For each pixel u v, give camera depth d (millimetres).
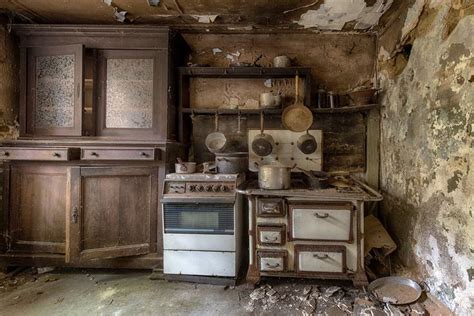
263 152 2705
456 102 1640
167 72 2475
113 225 2334
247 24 2693
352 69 2861
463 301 1586
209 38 2910
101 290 2164
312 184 2334
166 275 2270
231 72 2707
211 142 2777
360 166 2824
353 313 1861
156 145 2348
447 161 1722
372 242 2281
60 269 2490
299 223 2133
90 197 2293
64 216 2344
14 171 2367
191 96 2930
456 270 1644
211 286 2219
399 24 2336
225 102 2910
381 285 2098
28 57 2484
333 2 2277
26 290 2156
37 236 2365
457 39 1635
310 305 1952
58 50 2434
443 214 1762
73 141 2326
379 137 2758
